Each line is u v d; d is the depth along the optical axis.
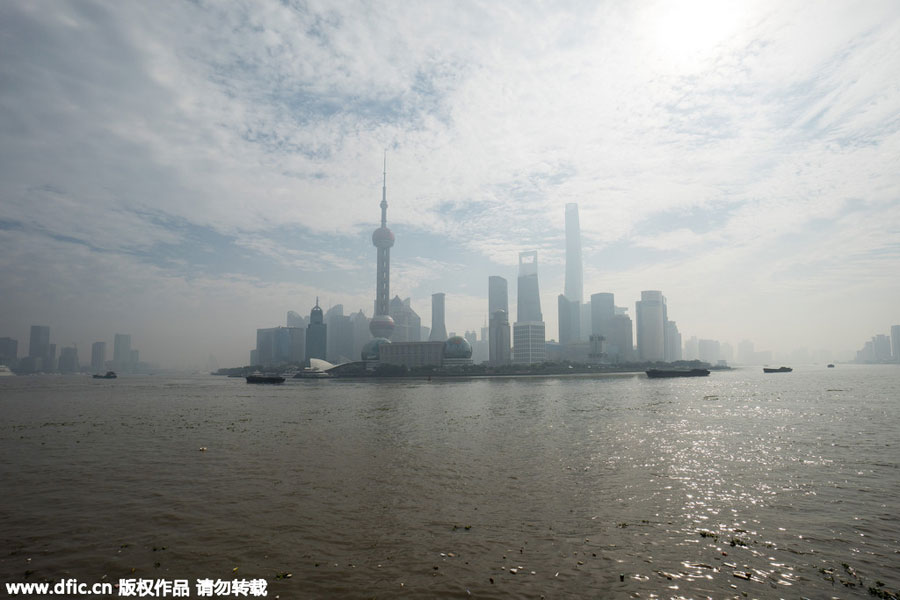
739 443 58.50
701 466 46.19
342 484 40.88
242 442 63.84
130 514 33.41
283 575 23.84
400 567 24.62
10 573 24.47
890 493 36.81
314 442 63.34
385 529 29.97
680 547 26.78
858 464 46.53
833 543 27.30
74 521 32.00
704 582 22.78
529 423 81.19
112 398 169.12
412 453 54.59
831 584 22.56
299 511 33.66
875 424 74.31
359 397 169.38
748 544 27.14
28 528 30.80
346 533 29.39
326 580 23.31
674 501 35.06
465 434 69.19
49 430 78.06
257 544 27.84
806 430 68.75
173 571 24.48
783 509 33.16
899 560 25.08
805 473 43.09
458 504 34.84
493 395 168.38
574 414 95.00
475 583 22.81
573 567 24.39
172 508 34.62
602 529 29.56
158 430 77.19
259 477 43.69
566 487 39.06
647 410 100.62
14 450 58.97
